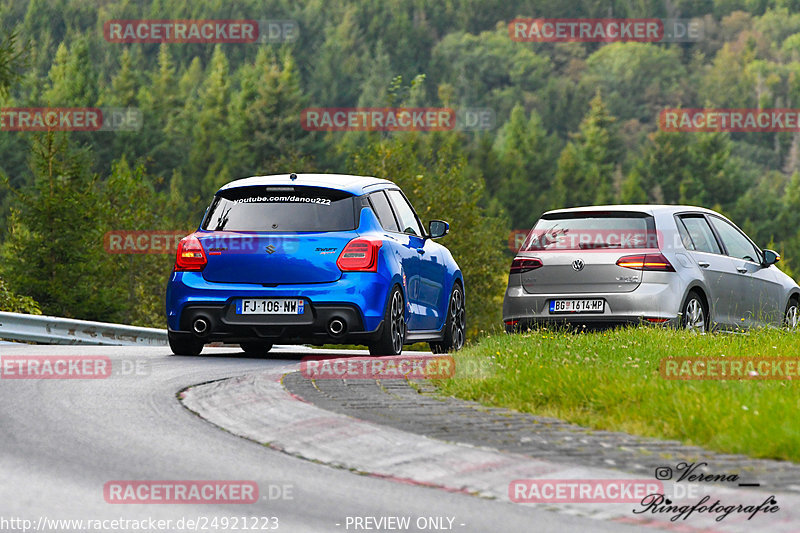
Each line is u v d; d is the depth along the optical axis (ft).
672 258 163.12
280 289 139.13
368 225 141.90
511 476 72.49
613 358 120.67
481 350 134.82
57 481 72.84
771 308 183.42
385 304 139.64
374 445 81.35
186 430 90.27
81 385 113.70
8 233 604.90
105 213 611.88
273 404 96.73
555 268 165.99
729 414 84.12
